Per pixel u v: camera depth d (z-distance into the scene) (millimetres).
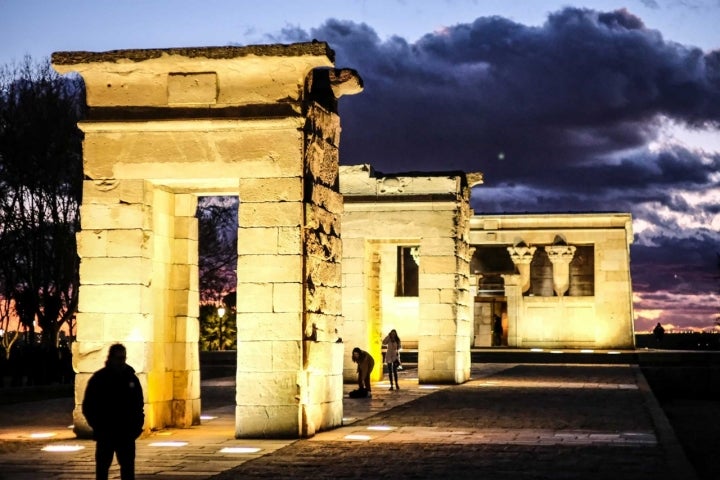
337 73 22125
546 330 58406
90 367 20375
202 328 57906
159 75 20609
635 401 27375
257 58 20062
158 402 21281
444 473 14992
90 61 20531
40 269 42438
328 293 21328
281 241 20047
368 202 37125
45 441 19578
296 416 19672
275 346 19891
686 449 25359
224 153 20344
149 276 20844
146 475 15008
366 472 15133
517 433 20094
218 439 19625
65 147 42844
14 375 36562
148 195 20859
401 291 58594
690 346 68000
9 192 42750
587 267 58812
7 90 42875
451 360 36000
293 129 20141
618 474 14875
